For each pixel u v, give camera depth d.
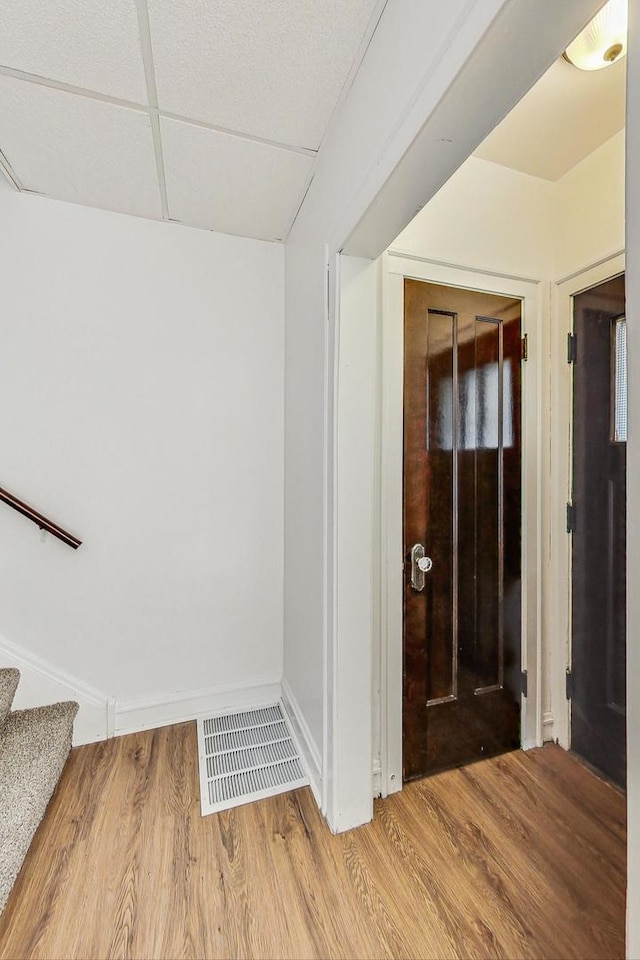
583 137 1.61
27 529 1.74
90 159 1.51
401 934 1.10
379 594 1.57
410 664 1.65
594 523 1.73
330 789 1.42
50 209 1.74
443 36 0.77
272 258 2.07
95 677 1.84
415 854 1.33
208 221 1.89
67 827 1.38
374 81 1.06
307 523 1.70
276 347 2.09
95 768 1.65
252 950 1.05
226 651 2.04
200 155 1.49
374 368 1.44
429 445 1.67
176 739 1.83
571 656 1.83
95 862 1.27
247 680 2.08
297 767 1.68
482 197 1.71
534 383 1.84
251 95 1.25
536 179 1.81
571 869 1.29
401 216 1.15
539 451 1.85
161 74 1.18
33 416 1.74
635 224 0.50
